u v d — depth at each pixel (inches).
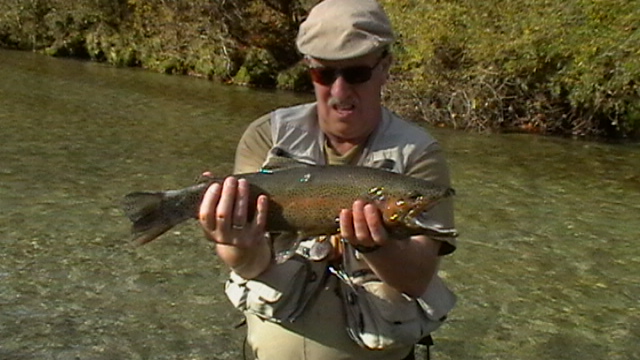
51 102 725.3
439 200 114.9
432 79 749.3
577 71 702.5
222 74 1003.3
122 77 966.4
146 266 325.4
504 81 721.0
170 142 571.2
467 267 340.2
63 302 287.1
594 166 566.6
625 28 722.8
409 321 132.3
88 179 450.9
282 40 1025.5
